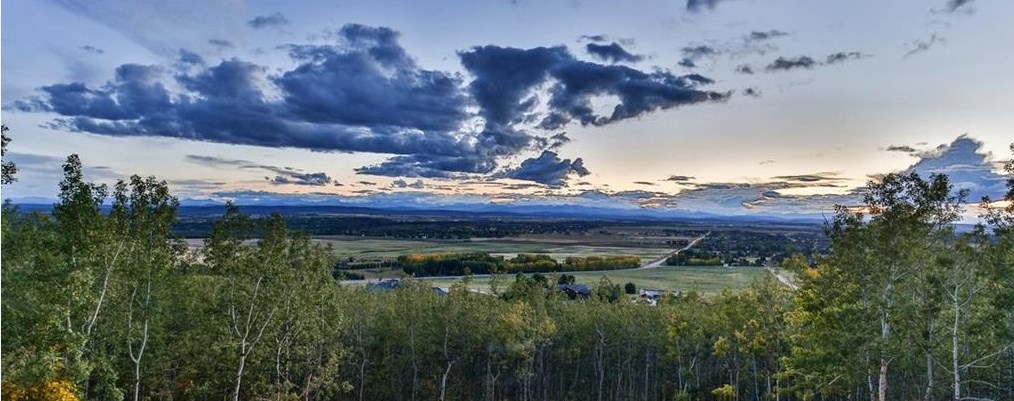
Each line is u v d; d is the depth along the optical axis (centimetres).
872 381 4562
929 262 3584
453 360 7412
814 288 4188
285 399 4728
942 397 4788
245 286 4356
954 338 3469
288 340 4844
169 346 4756
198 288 4762
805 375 4675
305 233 4622
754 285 5756
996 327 3466
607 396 8662
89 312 3600
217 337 4622
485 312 7144
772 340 5472
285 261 4453
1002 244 3300
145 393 5553
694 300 8394
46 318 3109
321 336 5134
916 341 3716
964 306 3666
